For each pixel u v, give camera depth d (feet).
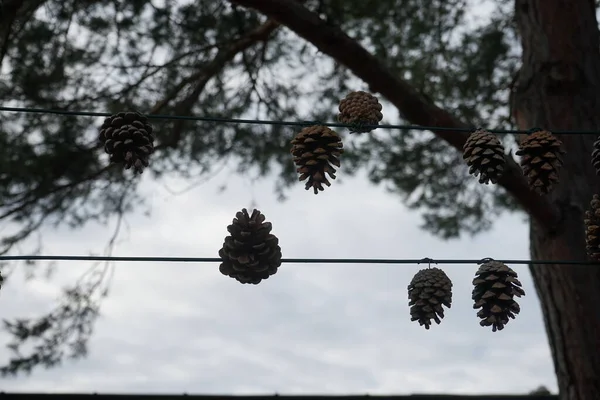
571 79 23.00
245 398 23.03
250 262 12.44
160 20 26.66
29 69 25.68
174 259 12.57
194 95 27.96
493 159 13.42
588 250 14.25
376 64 23.04
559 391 21.43
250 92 29.09
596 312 21.01
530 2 24.32
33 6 25.23
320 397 23.44
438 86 30.04
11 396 22.20
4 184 25.98
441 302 13.73
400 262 13.48
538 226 22.48
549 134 14.06
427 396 23.88
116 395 22.76
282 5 22.00
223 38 27.55
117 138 12.72
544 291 22.08
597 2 28.60
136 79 27.50
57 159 26.20
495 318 13.47
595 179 22.21
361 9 27.73
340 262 13.09
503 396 24.14
